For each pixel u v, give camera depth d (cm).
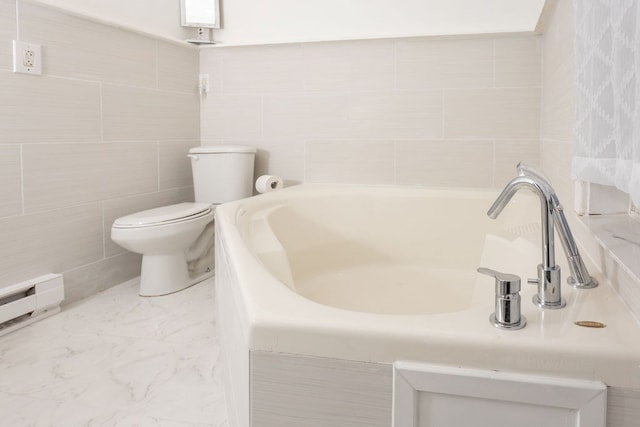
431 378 67
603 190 116
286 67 274
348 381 70
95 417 134
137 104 251
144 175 258
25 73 193
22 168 194
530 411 65
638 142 63
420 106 253
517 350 65
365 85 261
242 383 82
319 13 269
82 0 218
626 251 83
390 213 226
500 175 245
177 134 280
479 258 212
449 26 248
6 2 185
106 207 236
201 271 264
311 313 74
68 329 192
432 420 68
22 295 197
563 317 73
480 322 71
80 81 218
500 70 241
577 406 63
